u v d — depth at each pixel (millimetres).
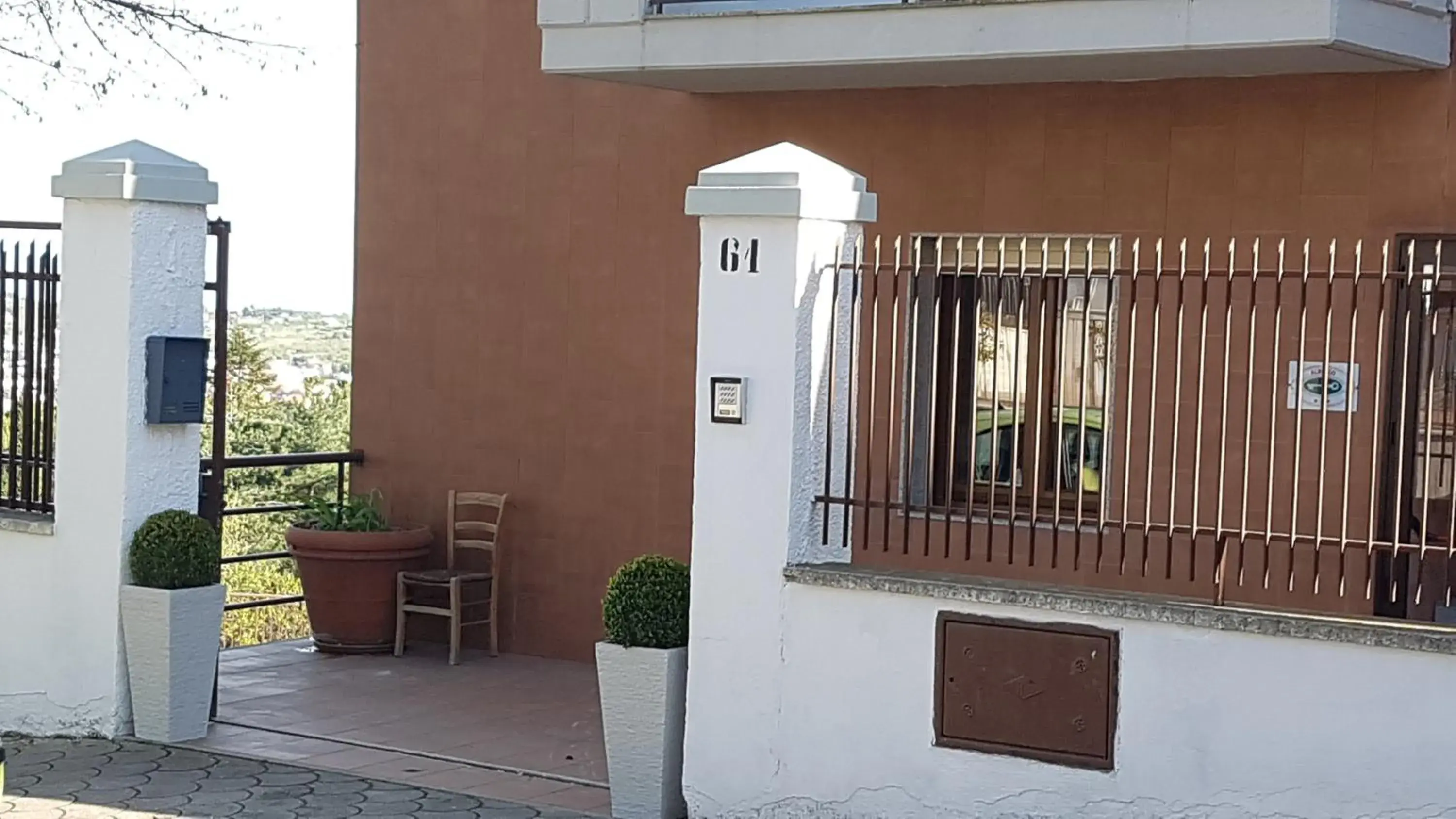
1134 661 6414
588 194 11000
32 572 8828
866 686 6918
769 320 7078
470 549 11523
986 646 6691
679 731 7348
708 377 7199
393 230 11758
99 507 8617
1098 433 9586
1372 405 8773
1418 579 6398
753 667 7145
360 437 11922
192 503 8891
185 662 8555
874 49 9242
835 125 10250
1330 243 8898
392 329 11781
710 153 10609
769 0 9727
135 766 8094
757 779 7141
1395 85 8750
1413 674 5926
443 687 10180
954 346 7141
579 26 10023
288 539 11195
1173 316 9305
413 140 11664
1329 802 6070
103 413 8602
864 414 10055
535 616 11234
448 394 11562
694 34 9711
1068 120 9570
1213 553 9156
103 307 8602
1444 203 8625
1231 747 6234
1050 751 6566
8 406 8984
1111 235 9461
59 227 8734
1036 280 9750
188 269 8805
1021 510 9789
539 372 11211
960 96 9859
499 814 7395
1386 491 8766
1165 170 9312
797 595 7051
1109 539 9492
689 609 7328
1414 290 8711
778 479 7082
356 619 11055
